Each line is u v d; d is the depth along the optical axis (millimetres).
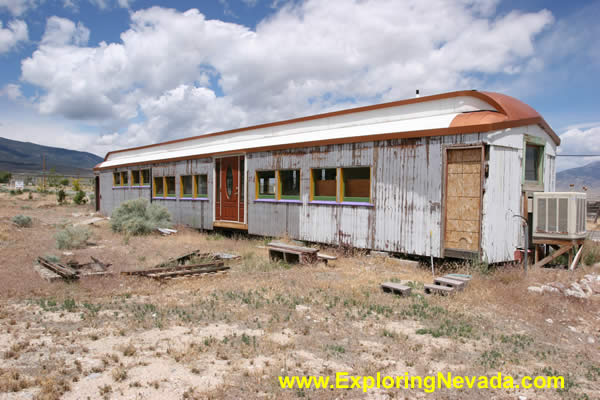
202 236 15094
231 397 3498
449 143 8625
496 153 8414
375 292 7086
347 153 10688
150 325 5277
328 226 11219
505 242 8727
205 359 4242
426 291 7133
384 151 9820
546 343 5145
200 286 7551
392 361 4348
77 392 3518
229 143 16062
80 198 33031
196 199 16688
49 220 20359
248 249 11750
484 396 3709
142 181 20812
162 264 9305
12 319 5418
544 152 10258
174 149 19781
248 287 7387
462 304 6457
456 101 9406
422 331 5219
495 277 7891
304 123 13148
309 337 4941
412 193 9266
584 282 7441
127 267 9305
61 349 4449
